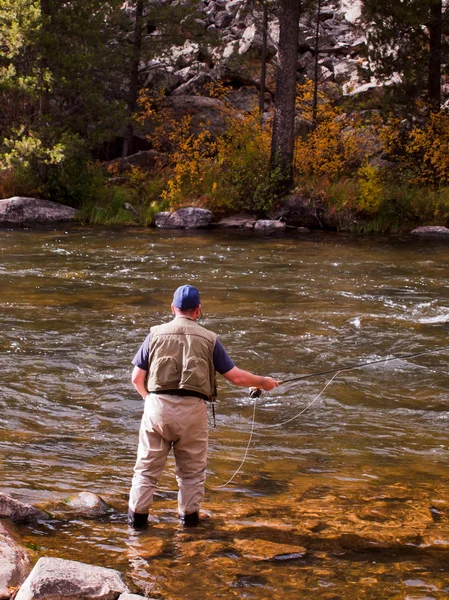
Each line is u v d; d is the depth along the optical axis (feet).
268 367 25.48
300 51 112.06
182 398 13.21
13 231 62.54
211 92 92.63
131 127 88.33
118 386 23.03
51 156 68.80
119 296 37.17
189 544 12.54
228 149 76.28
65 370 24.45
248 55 101.86
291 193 72.69
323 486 15.72
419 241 62.34
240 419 20.54
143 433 13.51
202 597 10.68
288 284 41.52
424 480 16.20
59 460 16.84
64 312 33.06
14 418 19.81
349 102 87.04
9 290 37.76
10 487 14.83
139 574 11.35
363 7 80.94
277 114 72.95
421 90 79.00
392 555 12.23
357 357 26.89
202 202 72.13
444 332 30.71
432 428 20.10
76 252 51.88
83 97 73.72
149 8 89.51
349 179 74.38
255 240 61.21
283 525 13.47
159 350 13.43
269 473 16.52
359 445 18.67
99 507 14.05
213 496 15.01
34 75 70.28
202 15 91.40
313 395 22.68
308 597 10.73
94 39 76.95
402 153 81.61
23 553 11.57
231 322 31.73
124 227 68.80
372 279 43.62
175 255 51.62
